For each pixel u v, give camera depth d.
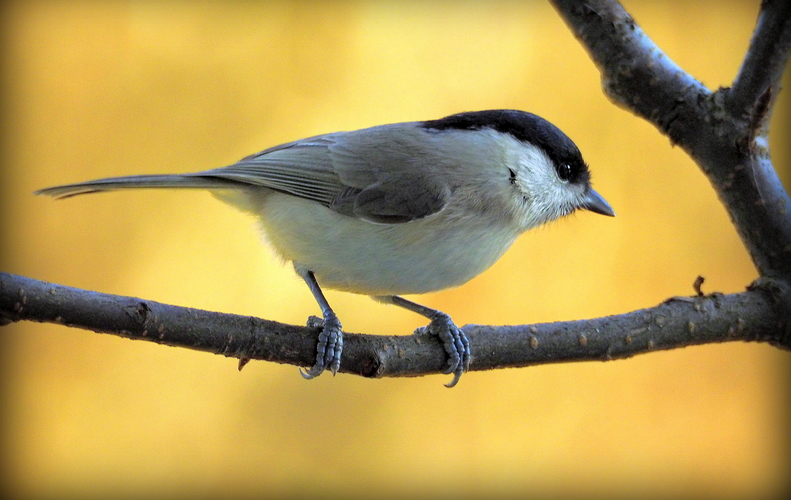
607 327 2.20
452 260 2.22
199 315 2.19
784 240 2.20
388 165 2.22
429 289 2.22
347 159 2.22
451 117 2.23
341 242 2.22
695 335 2.20
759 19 2.19
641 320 2.20
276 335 2.19
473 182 2.22
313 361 2.19
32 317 2.17
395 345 2.20
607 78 2.20
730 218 2.20
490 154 2.22
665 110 2.20
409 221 2.21
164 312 2.18
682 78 2.20
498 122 2.23
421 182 2.21
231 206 2.23
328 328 2.20
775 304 2.20
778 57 2.19
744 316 2.20
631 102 2.20
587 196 2.24
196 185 2.22
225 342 2.19
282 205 2.22
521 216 2.22
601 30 2.20
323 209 2.22
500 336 2.20
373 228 2.21
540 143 2.23
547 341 2.20
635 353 2.20
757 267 2.20
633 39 2.20
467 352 2.20
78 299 2.18
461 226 2.21
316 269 2.22
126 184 2.22
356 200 2.21
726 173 2.20
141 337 2.18
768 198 2.19
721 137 2.19
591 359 2.20
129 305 2.18
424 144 2.22
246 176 2.22
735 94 2.19
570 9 2.20
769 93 2.19
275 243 2.23
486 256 2.22
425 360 2.20
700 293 2.20
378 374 2.20
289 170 2.22
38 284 2.18
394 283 2.22
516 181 2.22
